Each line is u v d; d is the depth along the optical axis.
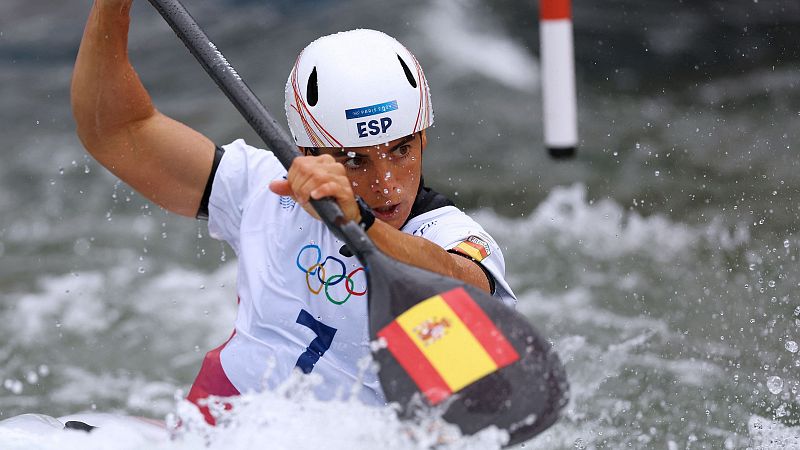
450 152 24.92
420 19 32.25
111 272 20.44
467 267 8.62
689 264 17.83
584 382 13.66
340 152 8.59
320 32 33.28
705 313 15.60
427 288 7.85
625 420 12.41
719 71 28.73
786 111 25.36
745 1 33.47
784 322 14.67
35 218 23.55
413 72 8.72
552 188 22.59
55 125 29.67
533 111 27.05
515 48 30.77
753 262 17.28
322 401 8.91
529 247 19.84
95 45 9.12
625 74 29.12
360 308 8.85
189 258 21.09
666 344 14.65
